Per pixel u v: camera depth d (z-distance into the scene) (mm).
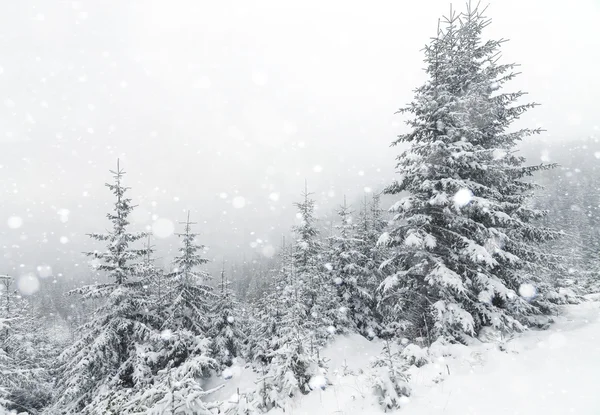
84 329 16203
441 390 6797
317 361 9352
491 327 10781
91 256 16172
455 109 11641
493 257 11031
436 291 11477
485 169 10820
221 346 20000
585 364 6922
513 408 5602
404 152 11953
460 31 12367
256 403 7758
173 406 5855
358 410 6695
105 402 7996
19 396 18266
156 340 15812
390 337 16703
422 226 11438
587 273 27656
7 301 23219
